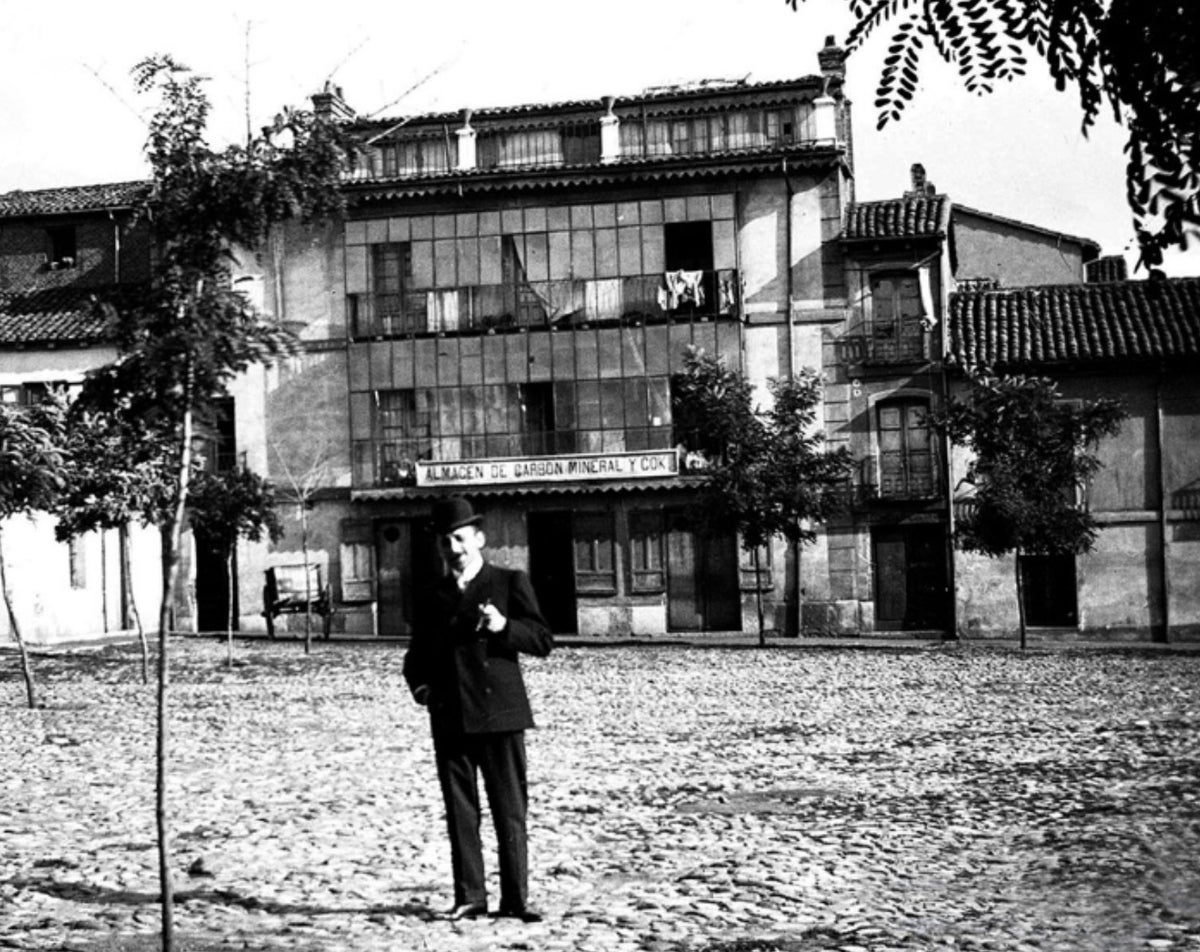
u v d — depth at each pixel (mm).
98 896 9250
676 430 39906
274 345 7828
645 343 40188
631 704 22297
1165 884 9219
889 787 13625
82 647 35156
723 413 34344
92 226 44000
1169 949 7492
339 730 19156
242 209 7891
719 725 19250
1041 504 32719
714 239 40406
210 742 18016
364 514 41219
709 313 40125
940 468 38906
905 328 39594
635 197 40594
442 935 7922
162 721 7504
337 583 41312
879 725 18891
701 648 34781
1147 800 12523
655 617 39906
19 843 11328
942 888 9211
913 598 39156
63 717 21109
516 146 42469
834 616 39250
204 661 31312
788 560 39500
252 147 8094
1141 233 4770
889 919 8320
